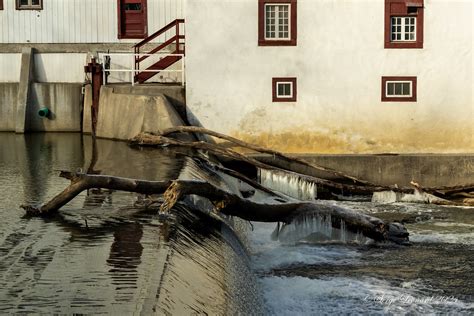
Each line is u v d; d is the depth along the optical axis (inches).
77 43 1055.0
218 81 881.5
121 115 903.1
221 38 877.2
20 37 1056.8
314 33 874.1
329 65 877.8
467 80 877.2
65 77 1056.2
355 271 540.7
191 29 876.6
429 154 873.5
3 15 1055.0
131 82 1021.8
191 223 496.1
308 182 789.9
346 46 875.4
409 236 645.9
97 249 405.1
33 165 705.6
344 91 880.3
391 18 876.0
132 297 331.9
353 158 852.0
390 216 730.8
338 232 600.4
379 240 604.7
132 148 821.9
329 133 884.6
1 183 604.4
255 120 884.6
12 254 395.5
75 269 370.6
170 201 482.9
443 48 874.8
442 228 682.2
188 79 882.8
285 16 876.6
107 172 654.5
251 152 877.2
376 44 874.8
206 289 378.6
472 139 884.0
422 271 544.1
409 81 879.1
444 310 466.9
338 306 471.2
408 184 850.1
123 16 1059.3
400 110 880.9
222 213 556.4
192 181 498.6
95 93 960.3
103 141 895.7
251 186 765.9
